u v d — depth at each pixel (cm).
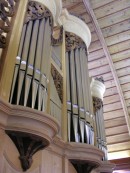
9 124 178
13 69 200
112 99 658
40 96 208
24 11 241
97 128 425
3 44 206
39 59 227
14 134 181
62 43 342
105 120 662
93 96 468
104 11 575
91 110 323
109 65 627
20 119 180
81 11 584
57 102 280
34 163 204
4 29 215
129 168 623
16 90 196
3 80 187
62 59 324
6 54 200
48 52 251
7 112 175
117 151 652
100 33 596
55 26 360
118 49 613
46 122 189
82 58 362
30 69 212
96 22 585
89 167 275
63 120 274
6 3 224
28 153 188
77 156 265
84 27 392
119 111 657
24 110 179
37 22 257
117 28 589
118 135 657
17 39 217
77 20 379
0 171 166
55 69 297
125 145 647
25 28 241
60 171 246
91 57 637
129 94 637
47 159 227
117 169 633
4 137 177
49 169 226
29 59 218
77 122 286
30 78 208
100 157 283
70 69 333
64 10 368
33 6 262
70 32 372
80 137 277
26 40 231
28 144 187
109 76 645
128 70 623
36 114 183
